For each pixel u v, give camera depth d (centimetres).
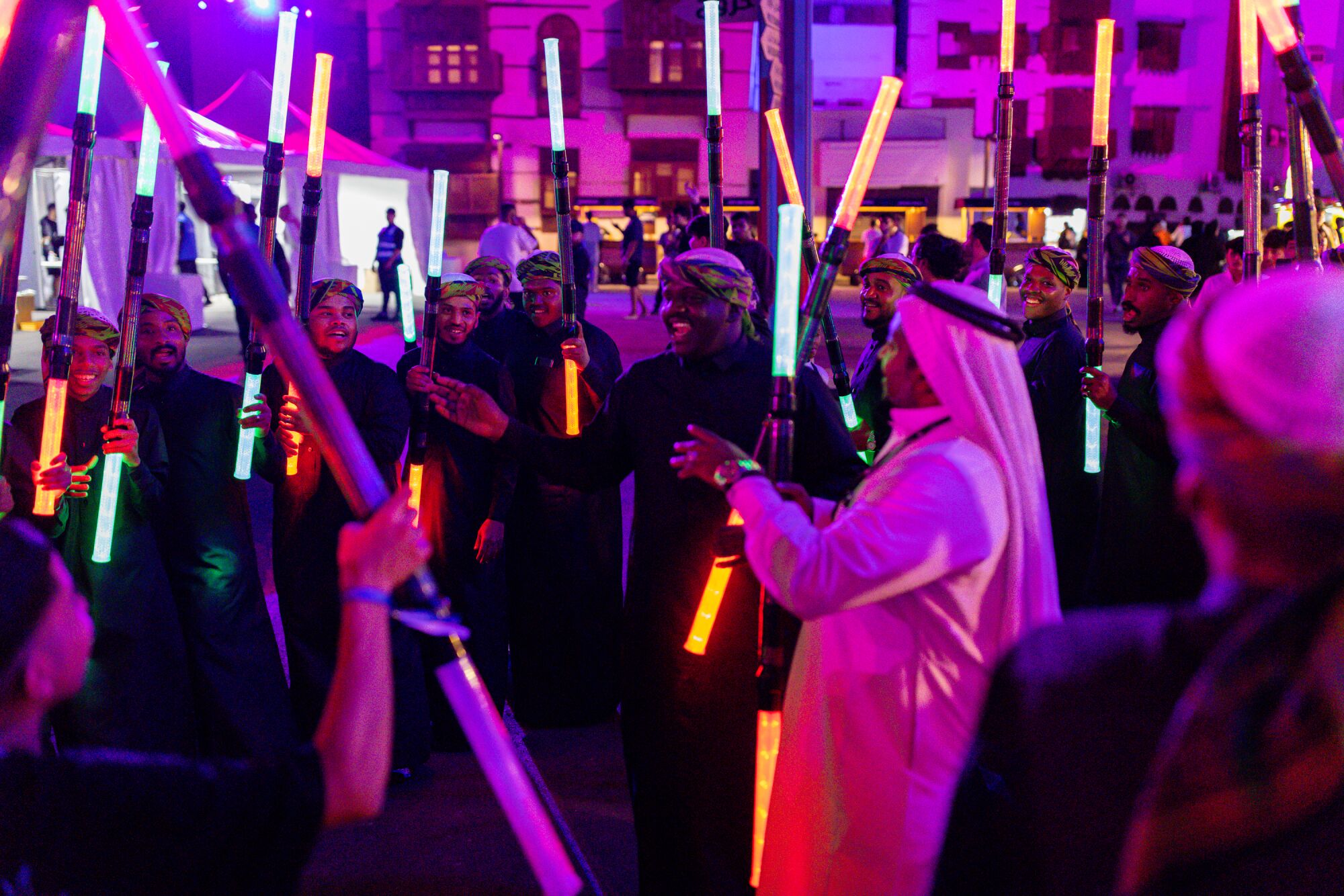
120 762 118
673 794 259
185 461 325
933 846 186
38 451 304
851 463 256
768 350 265
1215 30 3309
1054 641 114
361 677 127
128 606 308
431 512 381
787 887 202
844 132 3253
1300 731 94
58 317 243
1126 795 107
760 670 215
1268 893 95
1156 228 2488
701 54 3075
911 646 184
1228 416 97
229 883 120
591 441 272
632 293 1980
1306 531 94
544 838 130
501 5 3088
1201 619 103
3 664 116
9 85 126
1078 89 3303
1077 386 397
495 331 432
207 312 1967
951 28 3291
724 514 254
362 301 346
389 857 313
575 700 408
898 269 369
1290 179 254
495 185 3133
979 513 177
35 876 111
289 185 1742
